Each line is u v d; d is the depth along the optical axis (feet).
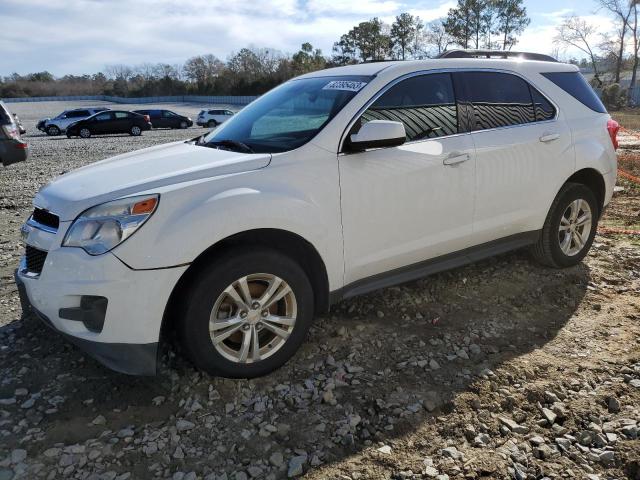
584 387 10.01
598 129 15.48
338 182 10.68
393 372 10.58
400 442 8.65
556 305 13.46
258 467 8.16
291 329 10.39
